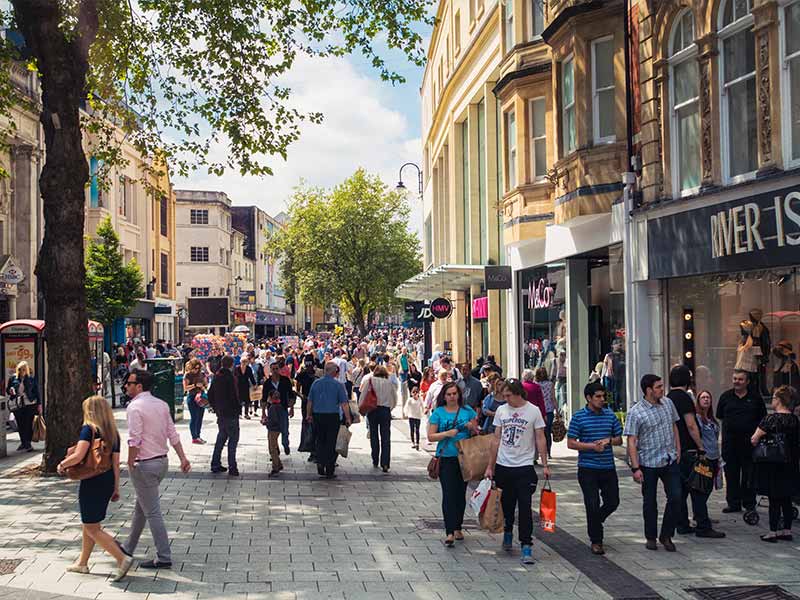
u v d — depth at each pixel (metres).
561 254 18.72
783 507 8.86
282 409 13.96
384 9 15.20
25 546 8.30
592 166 15.97
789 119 10.99
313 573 7.46
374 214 57.53
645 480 8.49
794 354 11.13
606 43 16.09
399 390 32.84
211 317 49.66
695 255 12.95
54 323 13.02
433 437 8.64
